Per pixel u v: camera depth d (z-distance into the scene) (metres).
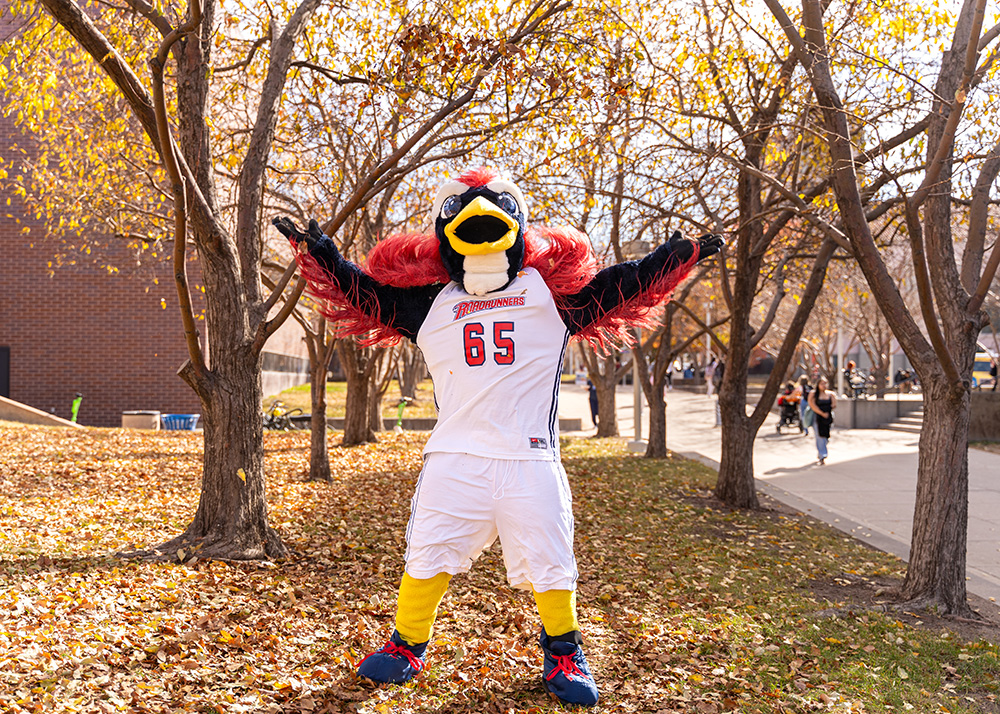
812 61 5.97
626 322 4.27
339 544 7.27
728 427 10.74
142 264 19.61
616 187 10.52
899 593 6.25
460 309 4.01
